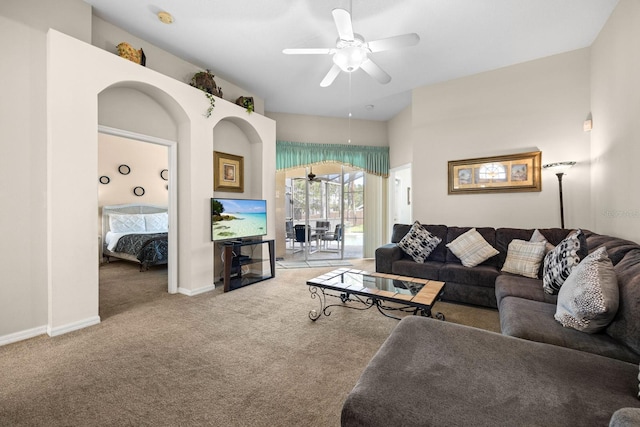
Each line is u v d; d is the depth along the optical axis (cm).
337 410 150
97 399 157
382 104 523
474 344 131
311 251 656
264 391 165
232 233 393
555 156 348
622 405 91
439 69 385
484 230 343
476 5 261
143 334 237
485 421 85
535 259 270
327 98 493
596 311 140
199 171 353
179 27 298
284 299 332
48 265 236
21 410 148
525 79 365
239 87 442
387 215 615
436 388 100
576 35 308
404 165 546
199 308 300
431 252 364
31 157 230
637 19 229
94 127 255
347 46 237
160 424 140
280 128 570
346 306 308
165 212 658
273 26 295
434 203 433
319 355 204
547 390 99
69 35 252
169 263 354
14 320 223
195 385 170
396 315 283
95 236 257
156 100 330
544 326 161
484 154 393
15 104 223
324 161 584
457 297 310
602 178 296
